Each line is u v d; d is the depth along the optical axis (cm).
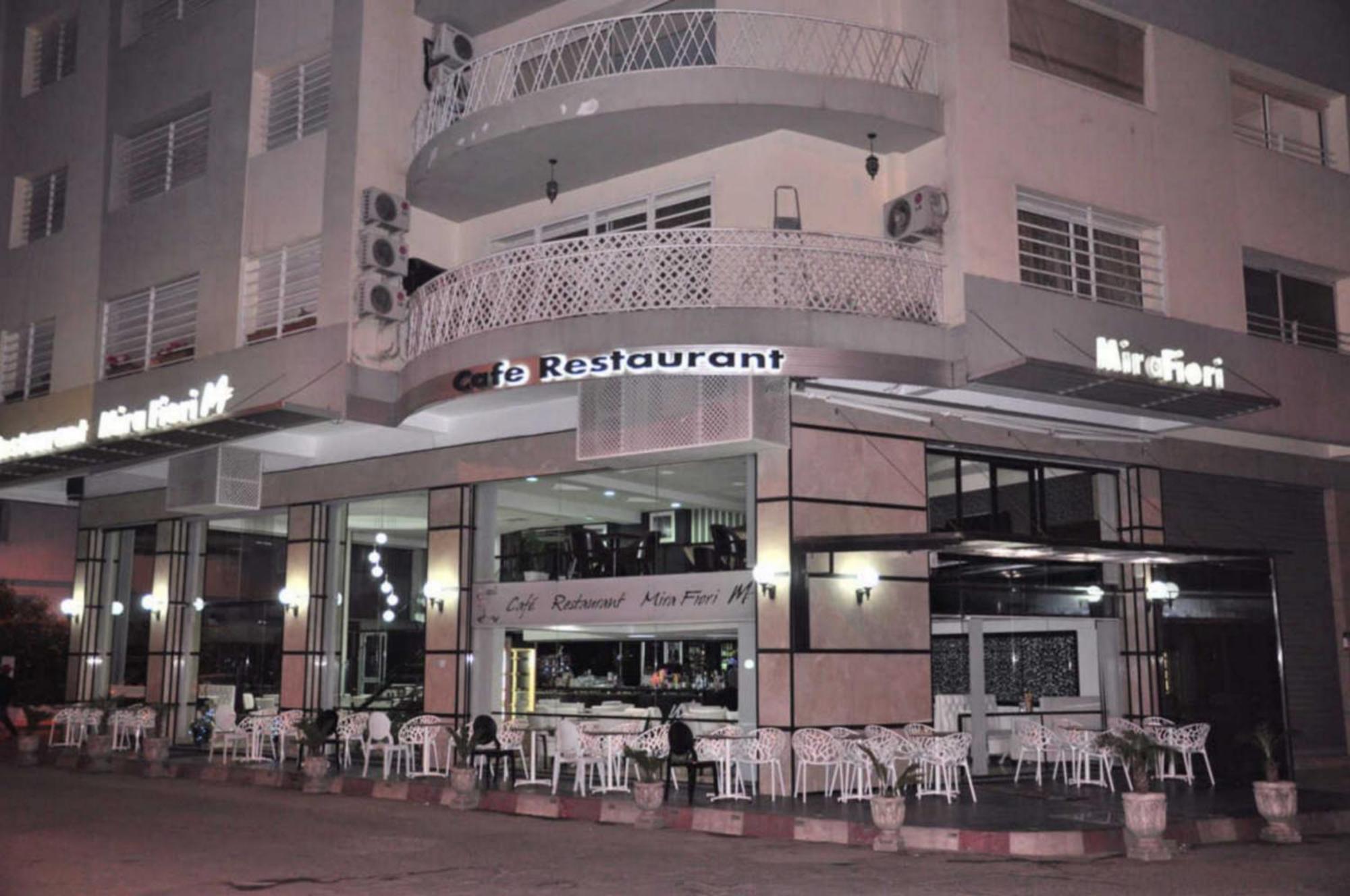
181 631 2605
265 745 2295
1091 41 1945
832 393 1738
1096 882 1141
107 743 2219
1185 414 1898
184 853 1265
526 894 1060
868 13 1838
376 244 1966
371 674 2228
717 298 1662
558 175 1922
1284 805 1426
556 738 1755
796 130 1762
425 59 2111
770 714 1702
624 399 1773
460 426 2122
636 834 1452
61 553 4094
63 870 1160
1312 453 2302
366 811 1634
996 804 1584
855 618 1764
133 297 2406
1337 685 2278
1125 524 2072
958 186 1736
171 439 2148
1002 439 1948
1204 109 2066
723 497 1814
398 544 2223
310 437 2316
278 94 2211
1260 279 2142
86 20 2614
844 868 1209
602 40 1961
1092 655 2064
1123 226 1947
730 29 1806
